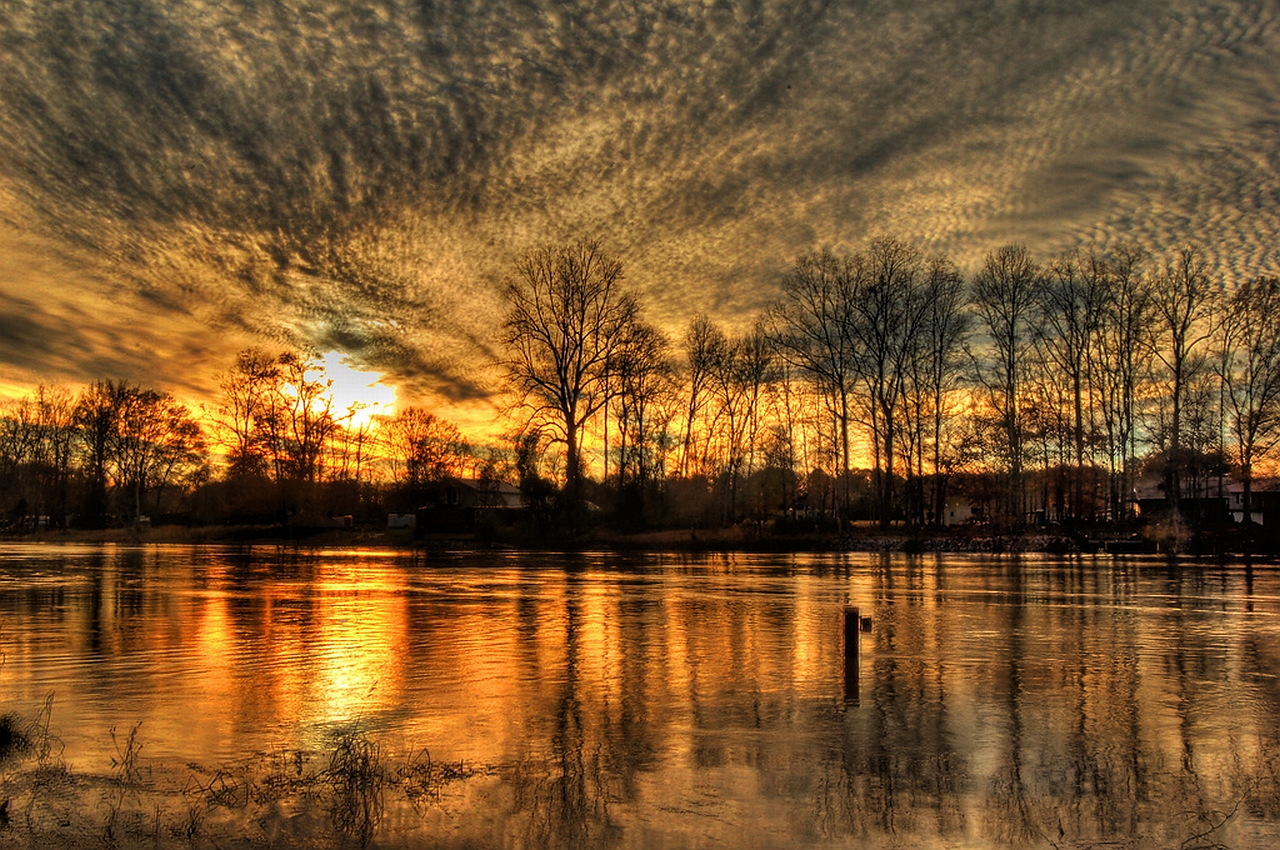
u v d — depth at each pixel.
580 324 61.53
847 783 8.20
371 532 71.88
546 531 58.97
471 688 12.20
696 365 75.06
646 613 20.89
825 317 60.75
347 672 13.38
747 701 11.41
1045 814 7.46
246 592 26.30
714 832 7.00
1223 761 8.93
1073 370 59.44
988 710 10.96
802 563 40.53
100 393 91.44
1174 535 50.28
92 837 6.87
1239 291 53.84
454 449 97.06
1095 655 14.97
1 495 95.56
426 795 7.83
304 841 6.81
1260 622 19.34
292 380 78.94
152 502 103.31
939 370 61.12
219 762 8.79
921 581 30.44
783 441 77.56
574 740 9.59
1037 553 48.22
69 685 12.46
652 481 68.06
